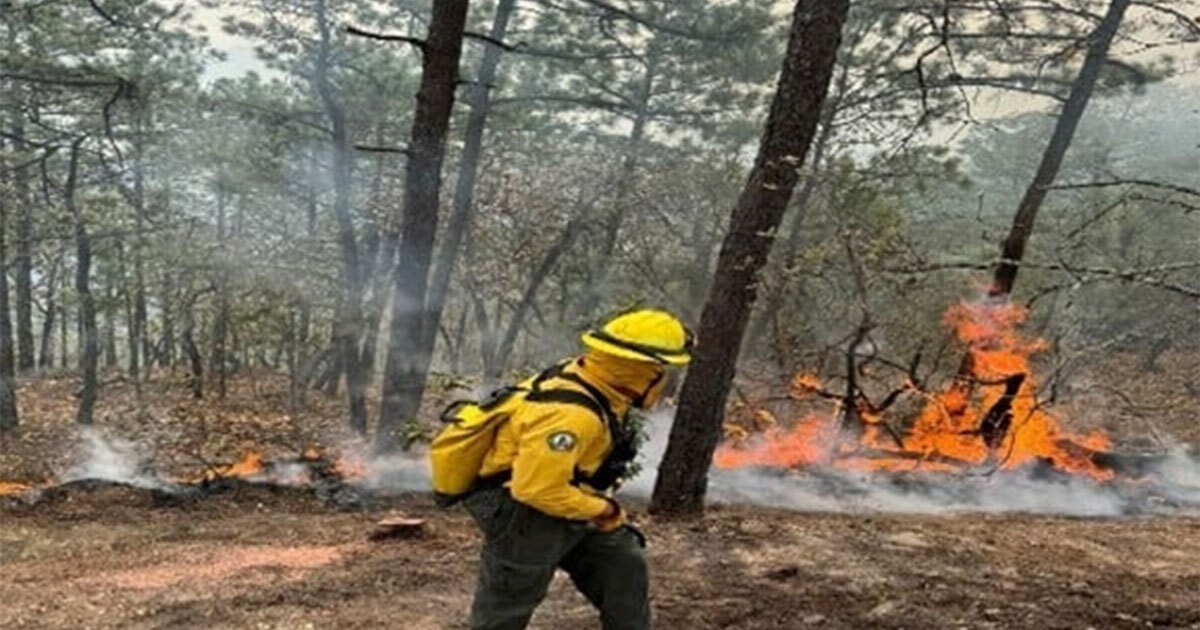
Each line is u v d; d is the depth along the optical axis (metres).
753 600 5.64
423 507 9.34
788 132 7.98
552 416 3.53
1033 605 5.57
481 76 18.61
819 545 6.98
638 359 3.55
